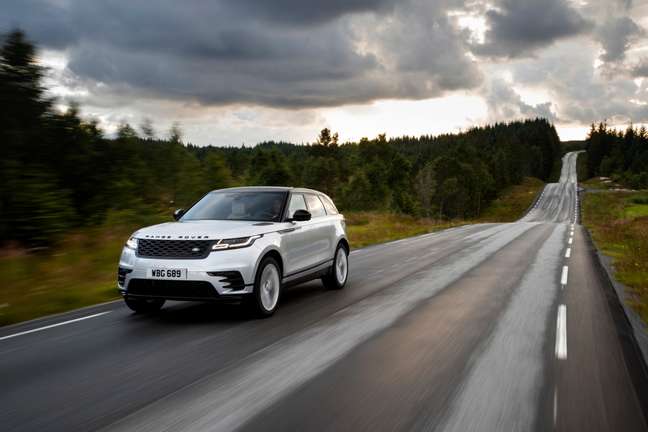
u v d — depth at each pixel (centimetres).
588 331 641
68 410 381
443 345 566
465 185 10944
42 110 1692
